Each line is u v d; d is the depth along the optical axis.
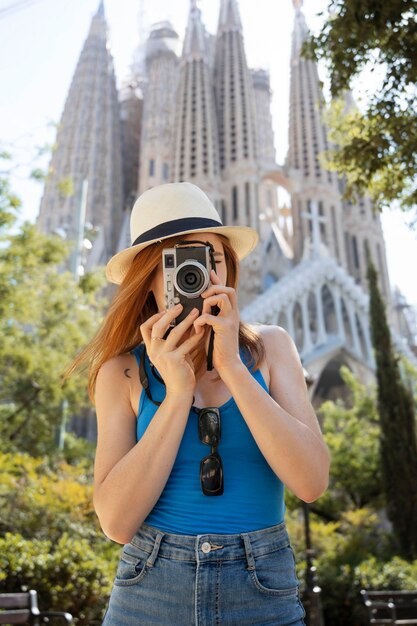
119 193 107.06
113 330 2.20
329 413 33.34
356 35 7.17
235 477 1.84
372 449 28.00
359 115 8.50
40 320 22.80
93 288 24.41
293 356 2.21
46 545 8.98
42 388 22.61
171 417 1.77
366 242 97.56
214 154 94.06
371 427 30.84
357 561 17.03
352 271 96.19
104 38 115.81
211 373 2.05
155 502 1.78
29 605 5.57
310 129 102.50
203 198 2.26
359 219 99.06
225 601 1.70
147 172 105.56
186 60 102.56
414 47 6.95
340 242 94.50
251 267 83.00
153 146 107.31
